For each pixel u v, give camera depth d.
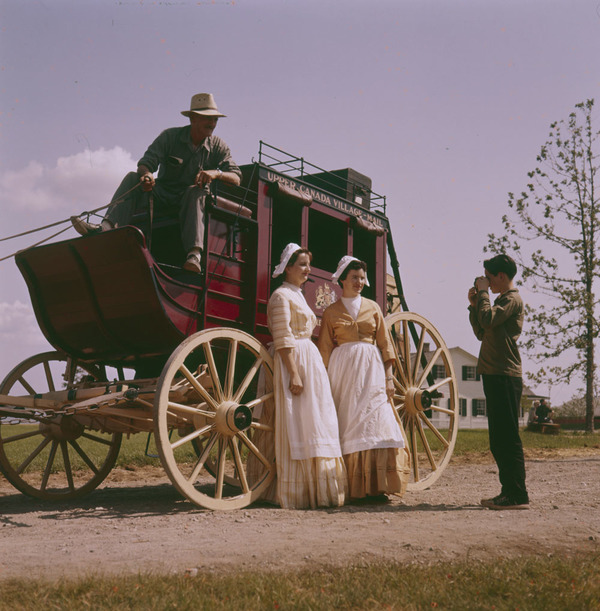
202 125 6.80
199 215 6.32
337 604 3.12
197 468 5.72
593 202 29.78
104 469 7.35
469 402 55.00
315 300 7.52
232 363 6.07
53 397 6.48
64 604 2.98
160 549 4.12
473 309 6.15
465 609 3.05
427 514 5.53
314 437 6.01
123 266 5.90
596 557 4.02
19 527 5.10
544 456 12.81
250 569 3.71
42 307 6.62
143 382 6.26
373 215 8.66
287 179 7.30
